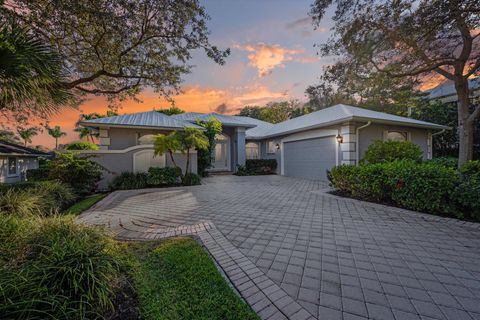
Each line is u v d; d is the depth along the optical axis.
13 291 1.64
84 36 5.53
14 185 5.98
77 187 7.91
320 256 3.13
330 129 11.23
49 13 4.57
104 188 9.77
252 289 2.36
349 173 7.25
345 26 7.65
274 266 2.86
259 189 9.23
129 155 10.38
